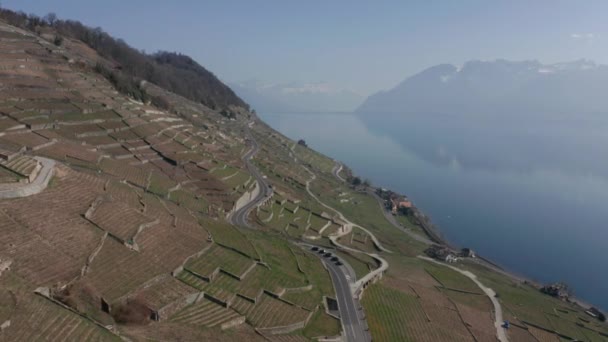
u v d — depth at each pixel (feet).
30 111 486.38
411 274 479.00
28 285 191.52
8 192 249.96
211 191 507.30
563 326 447.83
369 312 328.49
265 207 556.51
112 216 283.79
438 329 341.00
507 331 388.16
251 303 269.85
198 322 227.40
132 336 188.65
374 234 652.48
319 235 537.24
